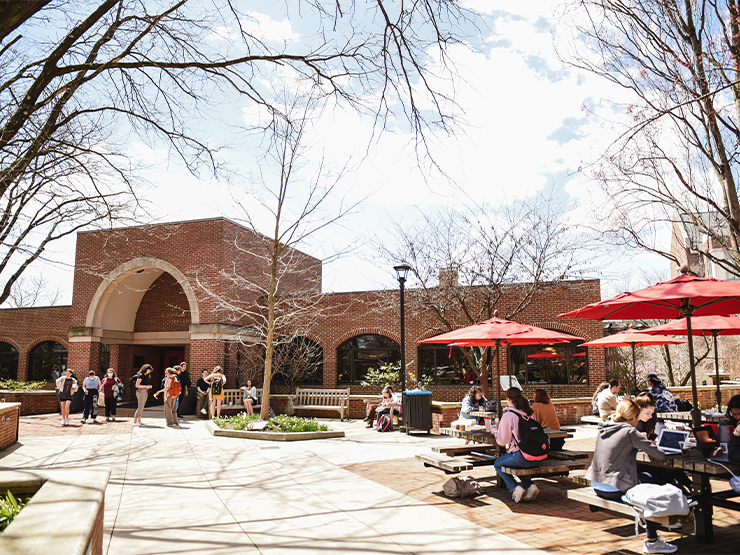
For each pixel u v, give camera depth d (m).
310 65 7.12
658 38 9.12
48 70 6.41
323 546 5.22
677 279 6.49
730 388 19.78
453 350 21.38
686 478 6.34
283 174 15.84
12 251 13.20
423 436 14.34
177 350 27.67
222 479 8.50
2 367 28.53
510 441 7.22
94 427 16.09
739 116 8.99
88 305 23.62
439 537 5.50
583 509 6.65
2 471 4.64
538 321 20.27
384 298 21.45
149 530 5.79
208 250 22.30
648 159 10.42
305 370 22.95
